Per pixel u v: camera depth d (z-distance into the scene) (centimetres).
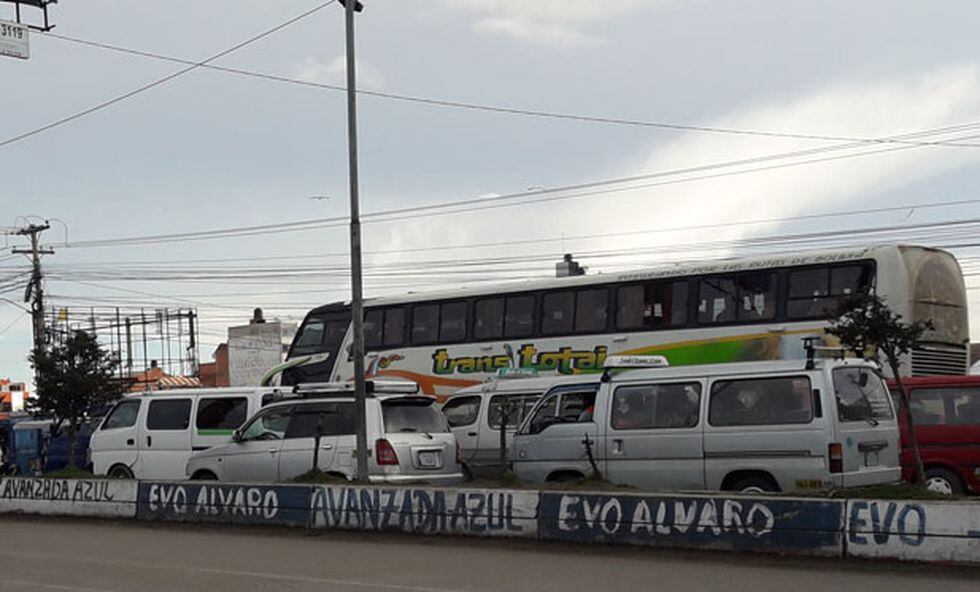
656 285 2056
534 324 2227
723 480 1415
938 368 1814
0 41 1630
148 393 2130
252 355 6194
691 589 988
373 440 1612
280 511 1583
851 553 1115
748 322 1920
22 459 2728
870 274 1816
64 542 1509
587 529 1298
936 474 1619
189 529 1630
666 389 1496
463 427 1961
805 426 1345
